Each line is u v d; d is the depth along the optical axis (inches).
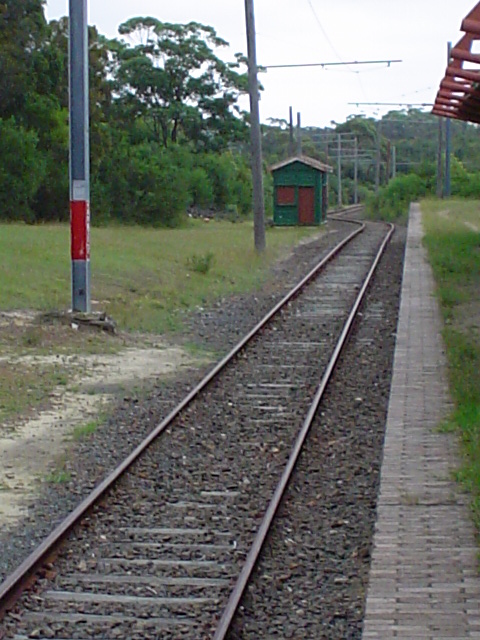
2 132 1815.9
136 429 445.7
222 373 572.4
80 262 720.3
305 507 343.3
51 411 478.6
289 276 1110.4
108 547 304.2
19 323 701.3
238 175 2955.2
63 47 2068.2
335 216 3011.8
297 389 532.4
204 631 244.5
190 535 315.3
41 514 330.0
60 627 245.8
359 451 410.0
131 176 2114.9
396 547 283.0
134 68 2785.4
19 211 1840.6
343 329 703.7
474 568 266.8
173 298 879.1
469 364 536.1
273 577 280.2
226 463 395.9
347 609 257.4
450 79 847.1
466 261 1126.4
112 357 623.8
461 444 390.0
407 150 5251.0
